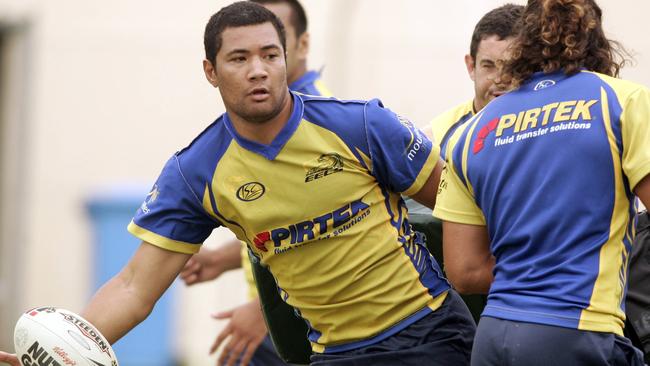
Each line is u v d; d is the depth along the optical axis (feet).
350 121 48.19
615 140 42.09
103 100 139.23
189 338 126.62
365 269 48.80
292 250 49.21
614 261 41.93
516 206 43.14
